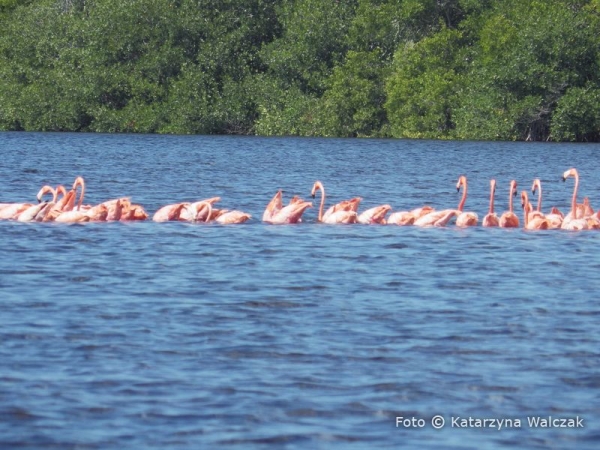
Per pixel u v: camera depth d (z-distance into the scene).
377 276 65.31
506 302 58.06
